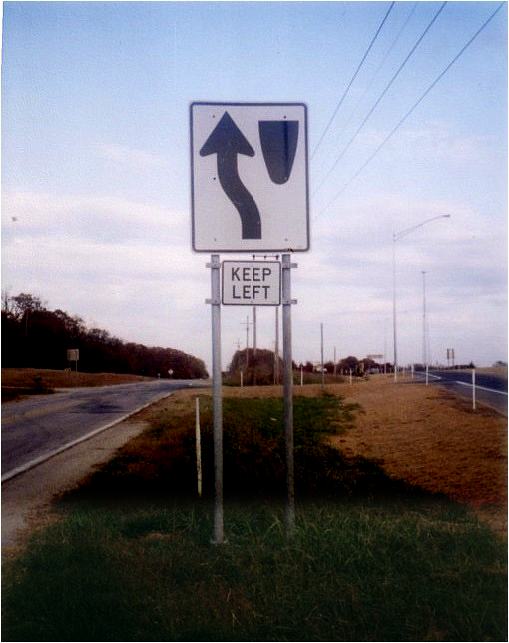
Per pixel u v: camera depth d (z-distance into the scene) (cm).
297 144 841
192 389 5338
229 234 829
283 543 759
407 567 693
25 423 2622
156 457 1556
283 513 916
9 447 1878
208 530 837
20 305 8562
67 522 902
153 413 2933
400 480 1196
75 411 3219
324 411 2575
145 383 7469
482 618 587
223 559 718
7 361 8269
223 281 820
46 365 8762
